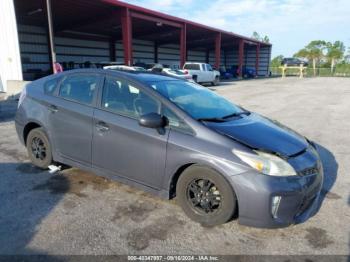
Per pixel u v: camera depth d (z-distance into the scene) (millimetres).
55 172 4219
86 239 2674
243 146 2758
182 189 3033
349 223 3072
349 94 16750
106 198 3477
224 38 36750
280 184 2619
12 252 2471
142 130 3158
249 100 13719
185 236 2764
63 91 3973
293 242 2721
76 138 3734
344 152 5602
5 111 10078
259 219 2664
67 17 21875
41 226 2863
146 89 3285
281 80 33719
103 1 17984
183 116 3018
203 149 2824
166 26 26344
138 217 3074
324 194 3756
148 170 3182
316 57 71438
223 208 2811
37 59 25391
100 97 3584
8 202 3330
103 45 31438
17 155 4973
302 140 3293
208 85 24500
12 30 15328
